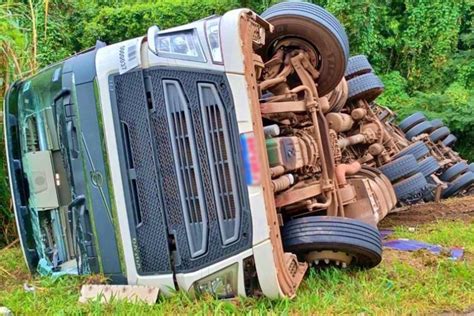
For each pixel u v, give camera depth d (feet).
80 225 14.61
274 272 12.89
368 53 61.41
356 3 59.98
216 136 13.25
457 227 23.52
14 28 24.53
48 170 15.39
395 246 19.39
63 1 55.42
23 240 16.40
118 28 59.98
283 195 15.92
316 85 18.78
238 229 13.07
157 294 13.50
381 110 35.94
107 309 13.07
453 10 65.05
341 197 18.40
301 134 17.39
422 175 28.89
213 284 13.37
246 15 13.65
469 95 56.90
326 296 13.38
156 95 13.57
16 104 16.28
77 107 14.37
